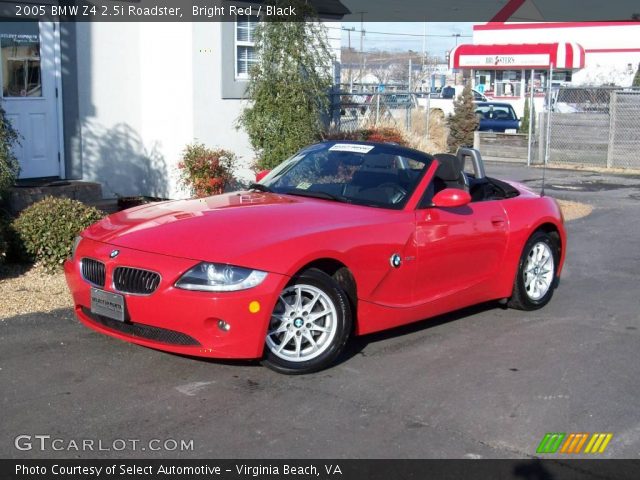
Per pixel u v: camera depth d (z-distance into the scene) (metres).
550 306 7.16
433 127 23.81
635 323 6.64
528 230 6.71
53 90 11.37
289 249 4.96
